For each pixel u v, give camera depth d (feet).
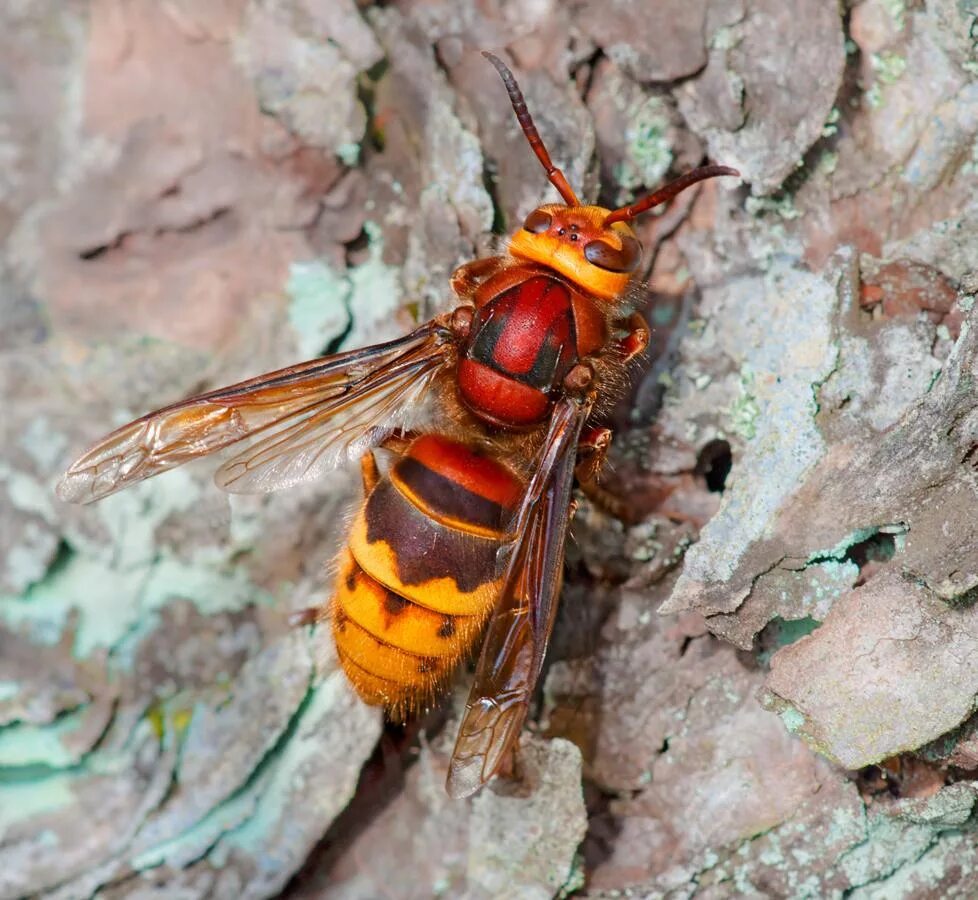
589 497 0.66
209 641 0.67
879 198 0.65
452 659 0.64
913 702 0.62
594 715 0.65
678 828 0.65
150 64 0.68
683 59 0.65
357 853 0.66
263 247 0.67
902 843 0.63
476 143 0.66
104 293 0.68
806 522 0.63
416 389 0.66
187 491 0.67
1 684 0.66
